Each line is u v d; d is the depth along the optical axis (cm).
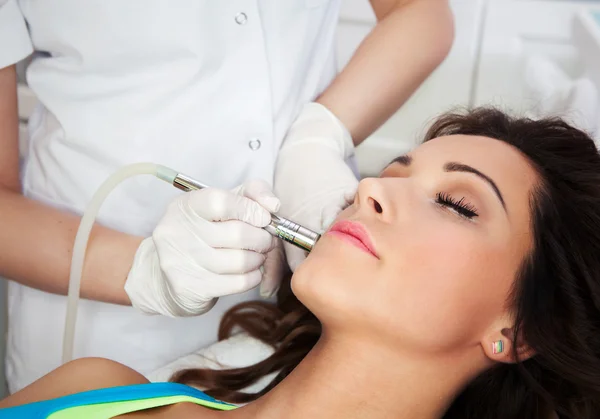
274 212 111
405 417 102
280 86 135
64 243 124
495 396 115
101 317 136
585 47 191
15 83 130
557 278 105
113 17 125
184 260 109
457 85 204
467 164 105
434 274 97
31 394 109
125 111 130
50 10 127
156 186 132
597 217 105
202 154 132
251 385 133
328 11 147
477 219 102
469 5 204
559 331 105
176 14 126
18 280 129
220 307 142
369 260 97
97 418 98
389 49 147
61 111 131
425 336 97
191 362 135
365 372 99
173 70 129
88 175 132
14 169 133
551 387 112
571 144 111
